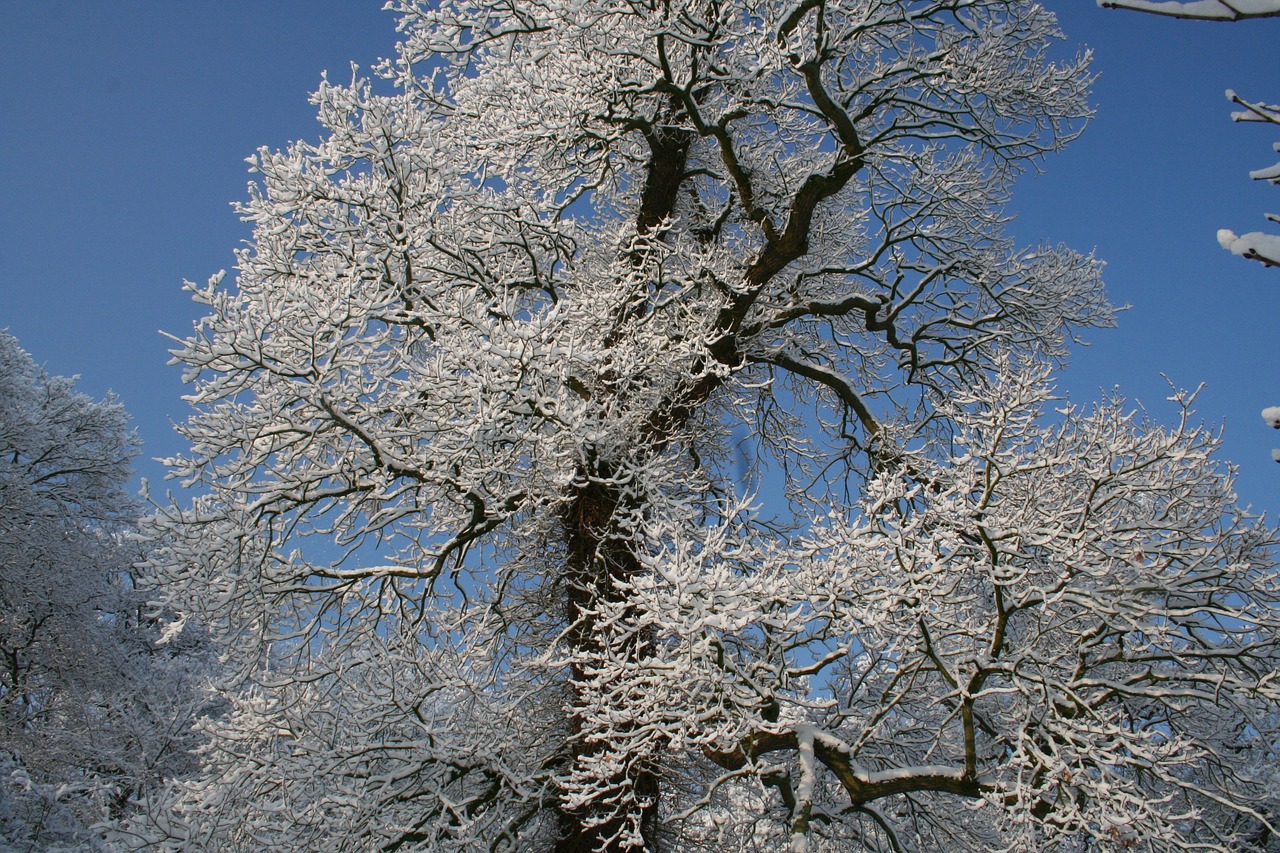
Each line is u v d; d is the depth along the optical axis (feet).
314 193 25.81
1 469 53.01
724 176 33.35
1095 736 19.44
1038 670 20.80
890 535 19.72
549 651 23.31
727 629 18.10
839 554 20.01
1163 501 23.89
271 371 22.45
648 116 31.27
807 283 34.96
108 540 60.13
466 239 28.66
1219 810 25.68
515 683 26.61
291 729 24.04
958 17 31.01
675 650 19.07
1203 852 18.60
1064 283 34.04
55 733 50.03
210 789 23.66
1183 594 21.24
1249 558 22.81
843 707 25.94
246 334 21.76
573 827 23.99
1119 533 21.57
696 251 32.04
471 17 31.50
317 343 22.33
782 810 24.91
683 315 29.73
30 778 43.65
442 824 22.89
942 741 24.49
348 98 25.88
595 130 31.35
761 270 30.68
